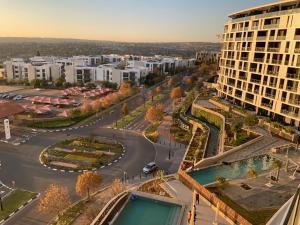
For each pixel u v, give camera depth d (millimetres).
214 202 30656
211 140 58312
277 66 61312
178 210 31297
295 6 60656
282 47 59312
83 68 141750
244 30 72188
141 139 65500
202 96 92938
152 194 33688
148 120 75938
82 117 82062
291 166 40219
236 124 54094
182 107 89312
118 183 38969
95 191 42250
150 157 55312
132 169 50094
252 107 73062
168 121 80375
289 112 58625
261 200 31078
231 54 79812
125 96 110938
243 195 32062
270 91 64312
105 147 59531
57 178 46375
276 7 66062
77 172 48594
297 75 56250
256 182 35156
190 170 39250
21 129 70375
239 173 38750
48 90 128750
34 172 48281
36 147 59375
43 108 85375
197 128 68562
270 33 62750
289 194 32375
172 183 36656
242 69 73688
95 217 31516
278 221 23625
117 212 30609
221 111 70750
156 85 147250
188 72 195000
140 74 146000
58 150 57438
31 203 39062
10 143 61188
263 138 51969
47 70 143875
